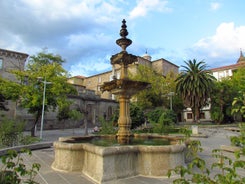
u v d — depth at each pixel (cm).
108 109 4334
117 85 677
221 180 210
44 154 827
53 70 2094
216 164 234
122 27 761
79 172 536
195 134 1784
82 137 799
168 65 4722
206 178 218
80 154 556
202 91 3097
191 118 5194
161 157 508
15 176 245
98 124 3978
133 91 705
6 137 958
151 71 3459
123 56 713
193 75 3144
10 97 2008
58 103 2041
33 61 2166
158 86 3412
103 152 457
